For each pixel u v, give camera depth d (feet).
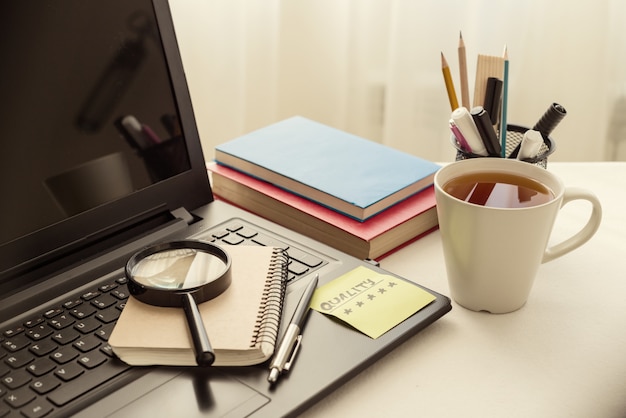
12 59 2.15
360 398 1.98
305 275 2.38
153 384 1.91
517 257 2.22
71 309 2.16
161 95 2.55
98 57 2.35
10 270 2.20
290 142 3.12
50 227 2.28
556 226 2.85
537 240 2.21
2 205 2.17
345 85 4.88
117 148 2.43
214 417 1.80
